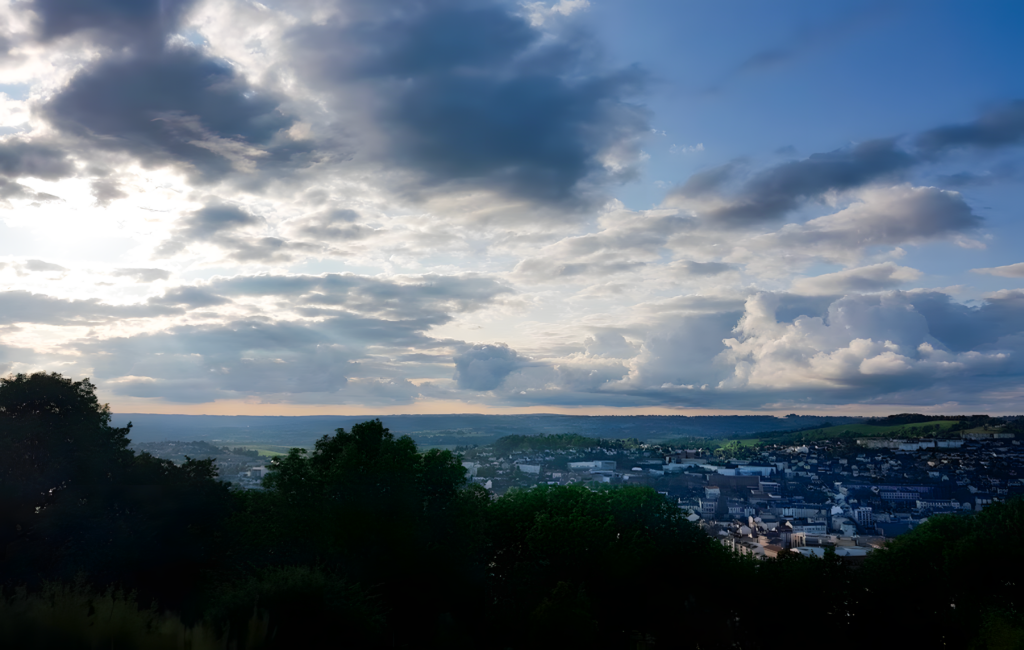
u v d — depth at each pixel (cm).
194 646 1196
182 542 3192
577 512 3944
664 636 3662
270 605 1573
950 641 3503
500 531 4138
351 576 2602
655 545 3750
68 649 1077
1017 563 3719
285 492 3009
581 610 2927
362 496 2869
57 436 3062
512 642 3189
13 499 2767
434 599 2984
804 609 3672
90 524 2761
